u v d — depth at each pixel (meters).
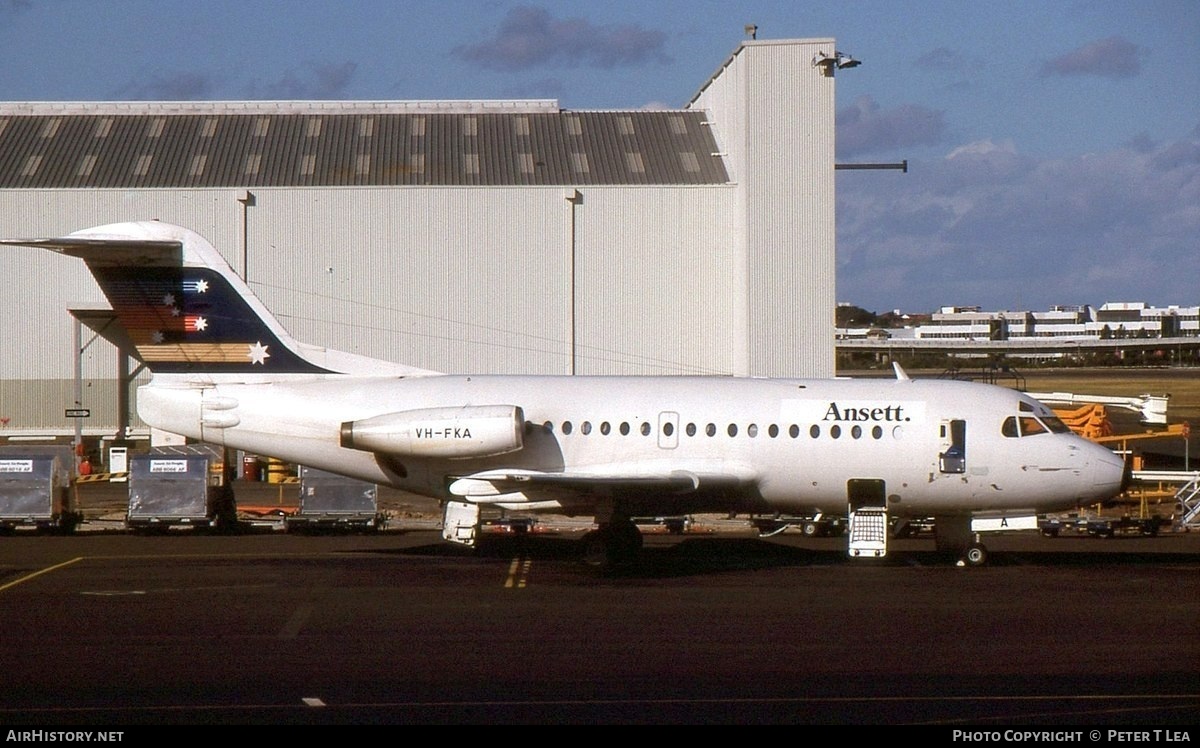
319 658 42.81
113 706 36.47
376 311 111.62
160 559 67.50
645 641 45.78
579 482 61.72
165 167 114.06
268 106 127.44
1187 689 38.72
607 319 112.62
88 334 112.69
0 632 47.16
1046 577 61.91
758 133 106.62
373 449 65.75
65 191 109.94
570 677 40.12
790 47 106.62
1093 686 39.06
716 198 112.62
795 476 66.44
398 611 51.72
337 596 55.34
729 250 112.94
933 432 65.75
